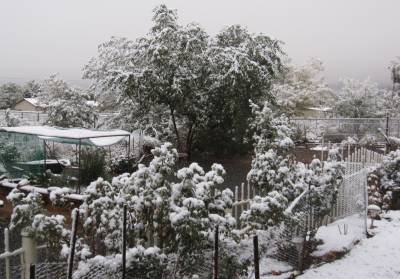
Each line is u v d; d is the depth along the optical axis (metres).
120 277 4.68
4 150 13.64
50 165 14.34
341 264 7.65
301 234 7.18
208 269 5.25
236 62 19.41
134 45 21.86
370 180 12.35
